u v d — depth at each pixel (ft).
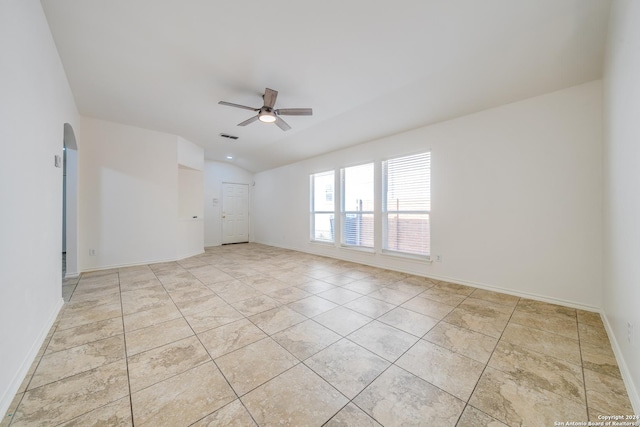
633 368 4.47
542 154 9.07
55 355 5.74
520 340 6.45
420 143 12.60
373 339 6.55
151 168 15.21
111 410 4.17
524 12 5.97
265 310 8.43
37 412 4.12
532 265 9.34
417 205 12.97
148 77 9.28
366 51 7.63
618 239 5.71
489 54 7.52
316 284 11.37
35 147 5.84
